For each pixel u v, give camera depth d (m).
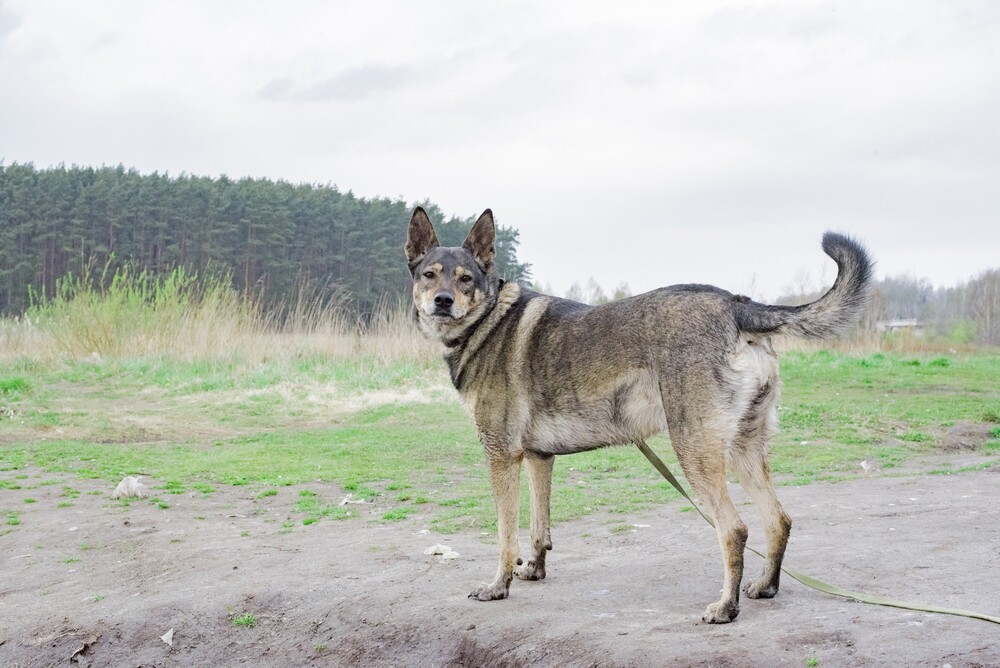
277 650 5.45
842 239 4.83
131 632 5.77
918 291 58.38
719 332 4.89
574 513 8.32
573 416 5.38
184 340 21.12
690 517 7.83
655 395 5.07
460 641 4.99
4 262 43.72
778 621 4.58
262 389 16.67
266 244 47.19
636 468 10.56
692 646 4.30
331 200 48.94
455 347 5.89
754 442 5.05
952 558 5.66
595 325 5.34
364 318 22.83
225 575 6.54
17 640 5.80
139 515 8.44
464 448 11.84
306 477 10.16
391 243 48.84
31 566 7.10
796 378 18.48
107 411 14.78
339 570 6.43
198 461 11.08
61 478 10.07
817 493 8.77
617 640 4.52
